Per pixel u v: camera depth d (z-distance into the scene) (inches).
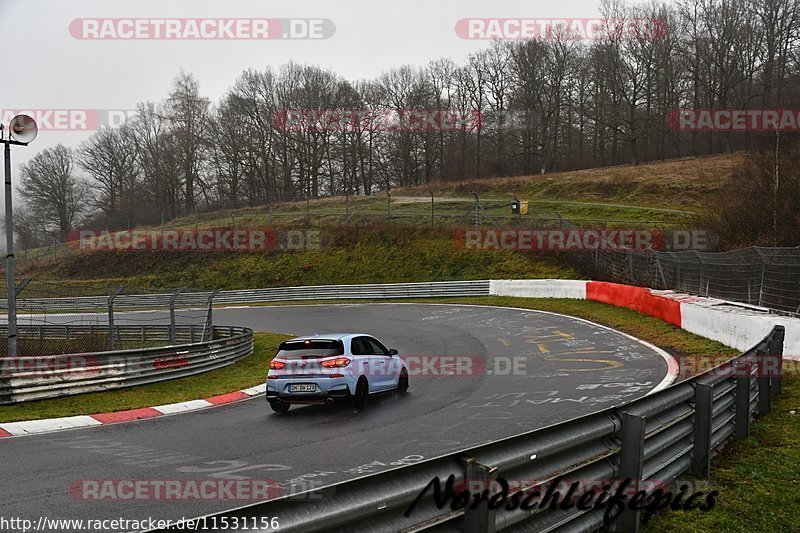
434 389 519.5
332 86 2930.6
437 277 1512.1
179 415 442.0
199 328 1007.0
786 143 1186.0
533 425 374.0
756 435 301.9
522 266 1457.9
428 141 2901.1
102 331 1044.5
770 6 2470.5
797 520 209.6
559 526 162.1
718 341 642.2
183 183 2787.9
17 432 380.2
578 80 2819.9
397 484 121.4
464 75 2950.3
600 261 1328.7
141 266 1843.0
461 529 135.3
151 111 2906.0
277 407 450.0
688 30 2711.6
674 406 226.7
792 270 585.9
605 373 544.4
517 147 2797.7
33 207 2972.4
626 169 2380.7
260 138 2827.3
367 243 1715.1
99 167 2997.0
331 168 2974.9
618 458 190.4
